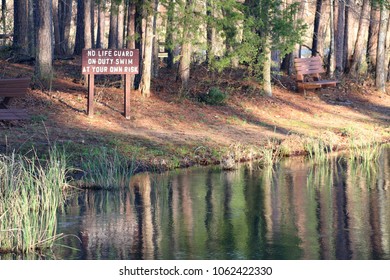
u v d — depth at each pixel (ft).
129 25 81.25
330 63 114.93
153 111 76.48
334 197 48.42
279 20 91.71
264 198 47.93
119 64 70.74
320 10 121.80
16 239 35.83
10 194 39.65
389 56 126.31
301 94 103.04
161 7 116.06
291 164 63.57
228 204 45.83
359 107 103.04
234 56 88.33
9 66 91.15
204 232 38.52
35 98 71.92
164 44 83.97
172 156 61.93
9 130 61.11
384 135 84.94
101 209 44.16
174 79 91.86
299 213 43.32
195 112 80.02
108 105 75.00
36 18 124.77
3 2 126.00
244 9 88.79
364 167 62.23
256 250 34.91
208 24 83.82
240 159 64.95
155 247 35.37
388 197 48.44
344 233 38.40
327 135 79.00
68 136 61.98
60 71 92.48
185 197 47.96
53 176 46.21
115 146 61.00
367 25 132.77
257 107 89.04
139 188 50.98
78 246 35.58
